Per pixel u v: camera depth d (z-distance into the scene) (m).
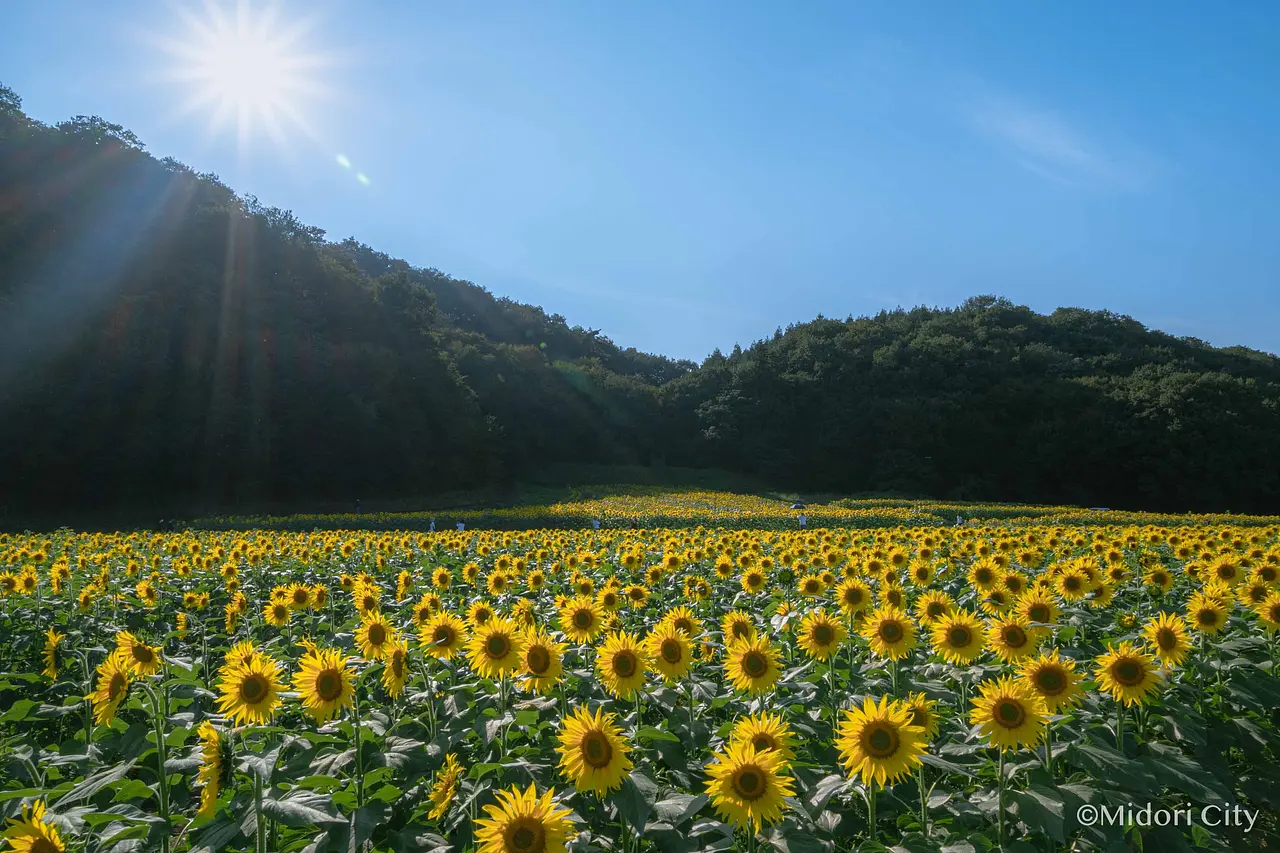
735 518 27.72
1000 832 3.55
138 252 42.56
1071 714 3.83
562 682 4.55
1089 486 64.44
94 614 8.04
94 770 4.16
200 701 5.25
